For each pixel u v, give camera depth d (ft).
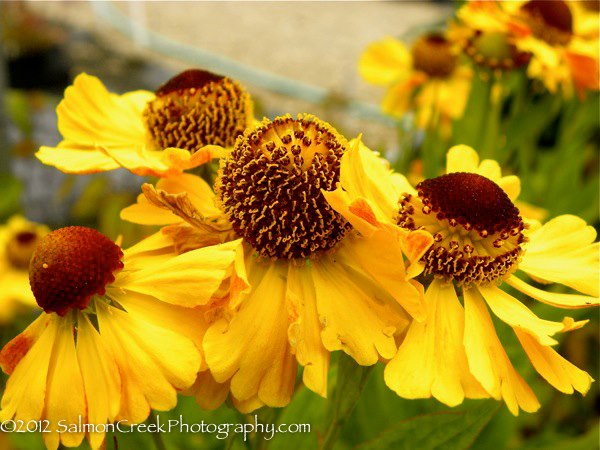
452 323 0.32
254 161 0.32
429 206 0.34
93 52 2.36
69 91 0.42
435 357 0.30
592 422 0.80
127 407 0.28
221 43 2.70
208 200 0.36
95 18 2.81
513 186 0.39
